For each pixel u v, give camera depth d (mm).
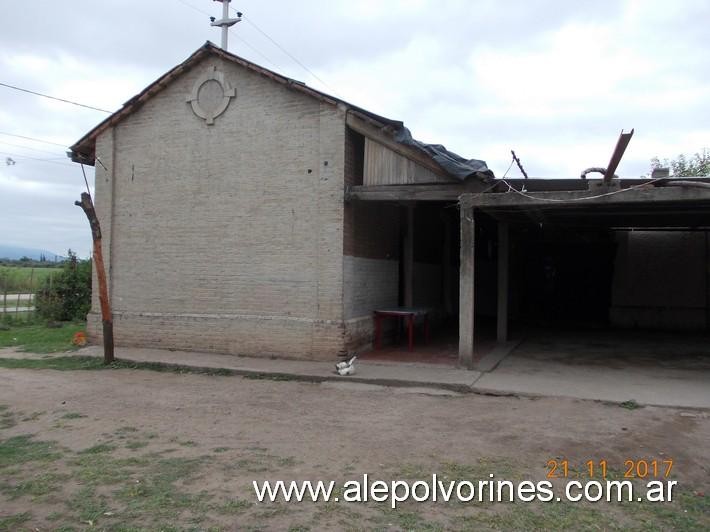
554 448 5977
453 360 10547
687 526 4273
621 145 7379
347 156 10602
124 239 12477
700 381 9016
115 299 12516
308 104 10859
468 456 5746
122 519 4312
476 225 15664
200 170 11766
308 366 10102
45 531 4117
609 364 10516
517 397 8180
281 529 4164
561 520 4352
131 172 12438
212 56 11680
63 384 9297
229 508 4508
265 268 11117
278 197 11055
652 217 11875
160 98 12180
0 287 23172
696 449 5934
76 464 5531
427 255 15484
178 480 5098
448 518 4371
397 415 7309
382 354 11211
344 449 5965
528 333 15172
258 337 11062
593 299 17203
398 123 9930
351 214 10734
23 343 13852
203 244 11688
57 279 19094
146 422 7055
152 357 11062
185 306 11820
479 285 18672
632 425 6766
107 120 12484
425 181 10023
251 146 11320
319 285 10641
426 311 12555
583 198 8617
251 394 8531
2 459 5691
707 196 7941
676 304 15898
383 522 4289
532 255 17922
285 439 6328
